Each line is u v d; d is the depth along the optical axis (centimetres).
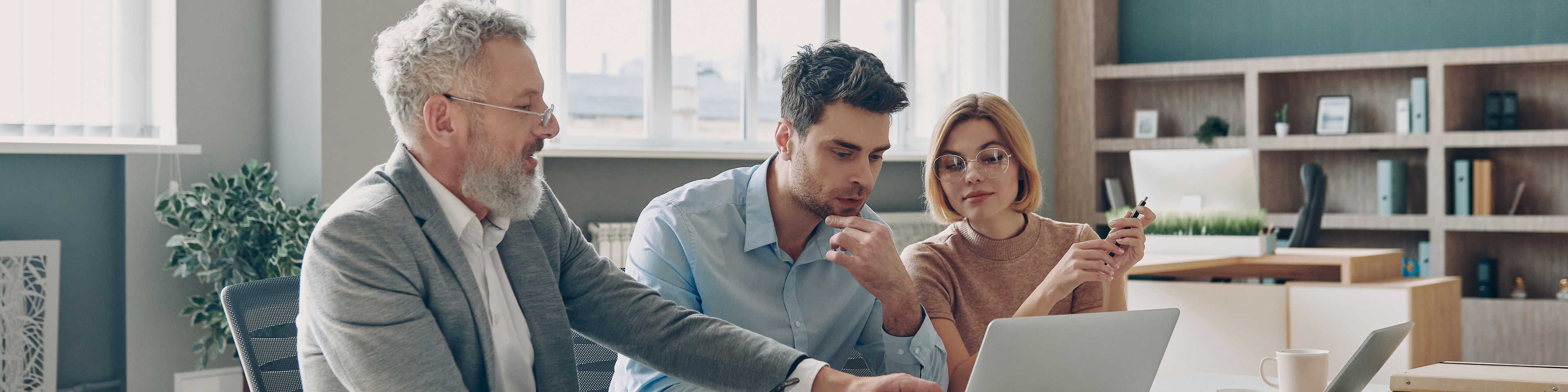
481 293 123
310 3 319
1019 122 179
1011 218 183
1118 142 553
